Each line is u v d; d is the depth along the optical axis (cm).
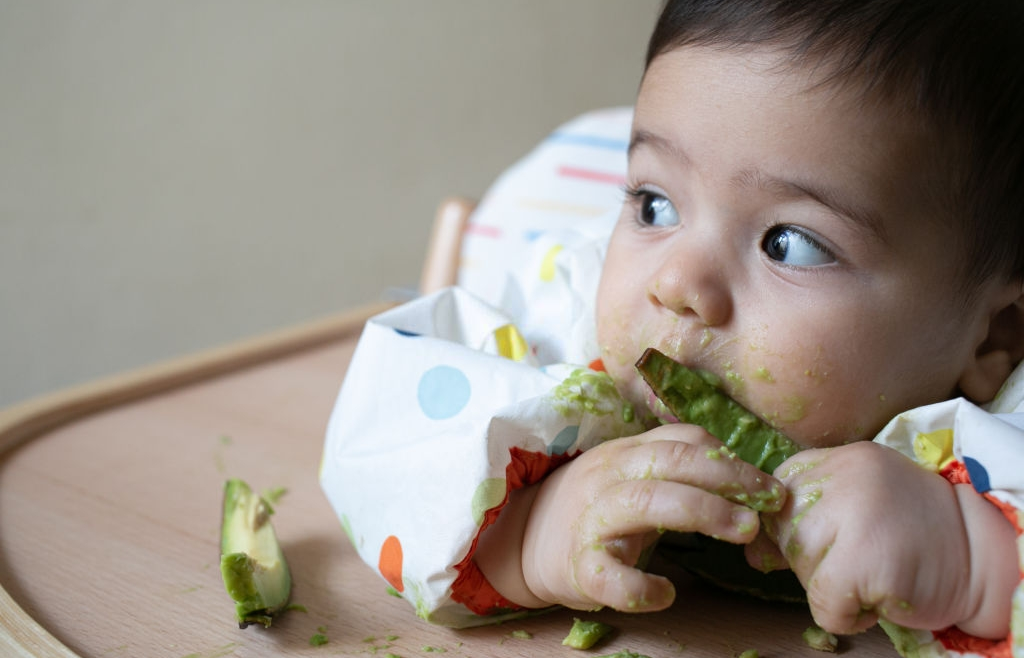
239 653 54
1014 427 48
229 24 160
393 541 57
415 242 178
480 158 176
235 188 166
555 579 52
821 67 53
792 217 54
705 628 57
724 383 56
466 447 54
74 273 160
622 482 50
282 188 169
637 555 50
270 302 173
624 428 58
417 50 170
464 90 173
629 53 170
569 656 54
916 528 46
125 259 162
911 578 45
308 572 64
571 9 169
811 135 53
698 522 48
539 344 73
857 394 55
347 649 55
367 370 63
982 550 46
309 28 164
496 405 57
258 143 166
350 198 173
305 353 105
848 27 54
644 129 59
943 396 58
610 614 58
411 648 55
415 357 61
